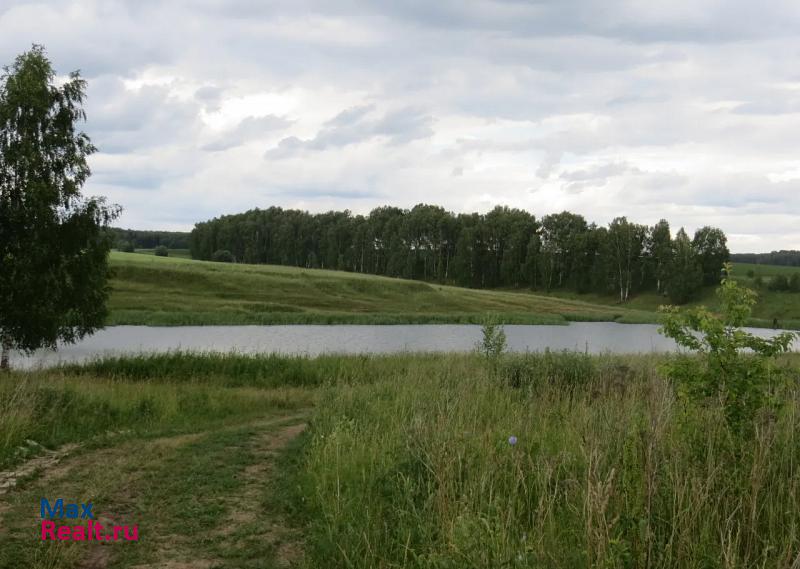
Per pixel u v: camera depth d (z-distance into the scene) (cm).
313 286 8556
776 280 10644
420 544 504
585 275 12762
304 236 16712
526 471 612
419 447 699
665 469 492
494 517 471
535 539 461
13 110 1988
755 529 437
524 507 550
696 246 11819
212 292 7262
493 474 594
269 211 18025
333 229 16250
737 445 532
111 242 2248
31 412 1032
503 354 1930
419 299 8794
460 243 13875
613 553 396
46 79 2109
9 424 928
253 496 711
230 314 5831
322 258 16600
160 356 2184
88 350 3234
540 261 13138
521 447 651
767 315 9388
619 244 12050
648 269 12350
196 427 1169
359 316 6291
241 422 1265
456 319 6662
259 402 1534
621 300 11712
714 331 592
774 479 489
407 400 1123
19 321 1986
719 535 443
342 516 584
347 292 8581
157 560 529
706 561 405
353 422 941
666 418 546
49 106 2094
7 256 1953
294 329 5084
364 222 16862
